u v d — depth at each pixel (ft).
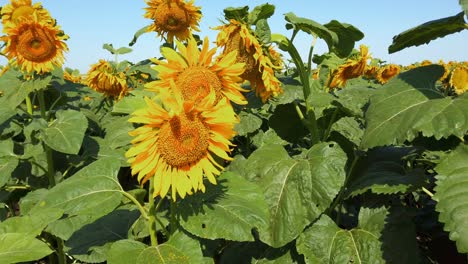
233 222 2.21
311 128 3.14
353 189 2.78
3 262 1.73
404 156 3.00
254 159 2.81
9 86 4.13
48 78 4.10
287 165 2.66
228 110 2.20
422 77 2.55
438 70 2.57
